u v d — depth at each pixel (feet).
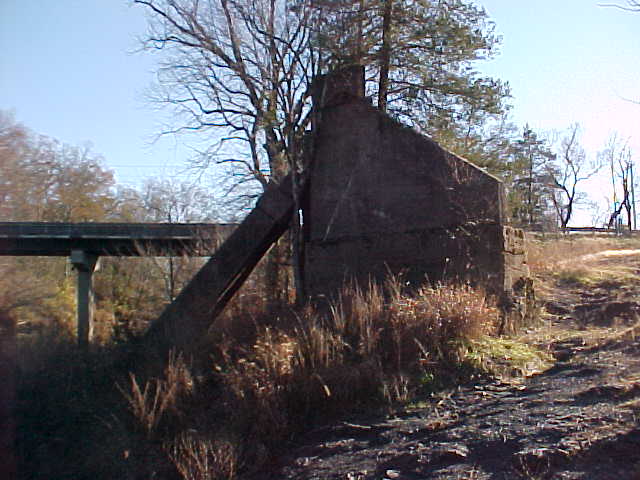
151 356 48.47
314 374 34.86
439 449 26.25
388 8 58.95
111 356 52.06
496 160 70.18
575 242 93.20
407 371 34.99
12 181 82.17
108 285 96.94
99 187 136.87
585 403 27.07
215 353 45.16
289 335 39.40
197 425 36.99
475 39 62.44
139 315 74.69
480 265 43.37
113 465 37.19
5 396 44.37
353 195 50.88
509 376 33.45
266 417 33.78
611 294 51.39
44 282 89.30
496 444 25.32
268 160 66.95
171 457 34.81
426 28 59.88
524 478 22.04
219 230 67.97
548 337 38.93
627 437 22.08
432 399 32.53
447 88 63.10
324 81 53.62
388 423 30.99
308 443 31.99
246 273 58.85
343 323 38.22
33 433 41.86
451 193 45.80
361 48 57.36
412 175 47.96
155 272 88.28
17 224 82.64
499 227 43.19
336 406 34.17
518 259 45.68
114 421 40.81
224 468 32.12
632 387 27.04
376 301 39.14
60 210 125.18
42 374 47.03
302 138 55.36
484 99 64.03
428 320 36.76
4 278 78.89
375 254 48.73
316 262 52.01
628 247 93.76
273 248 61.05
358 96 51.90
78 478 37.70
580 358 34.09
